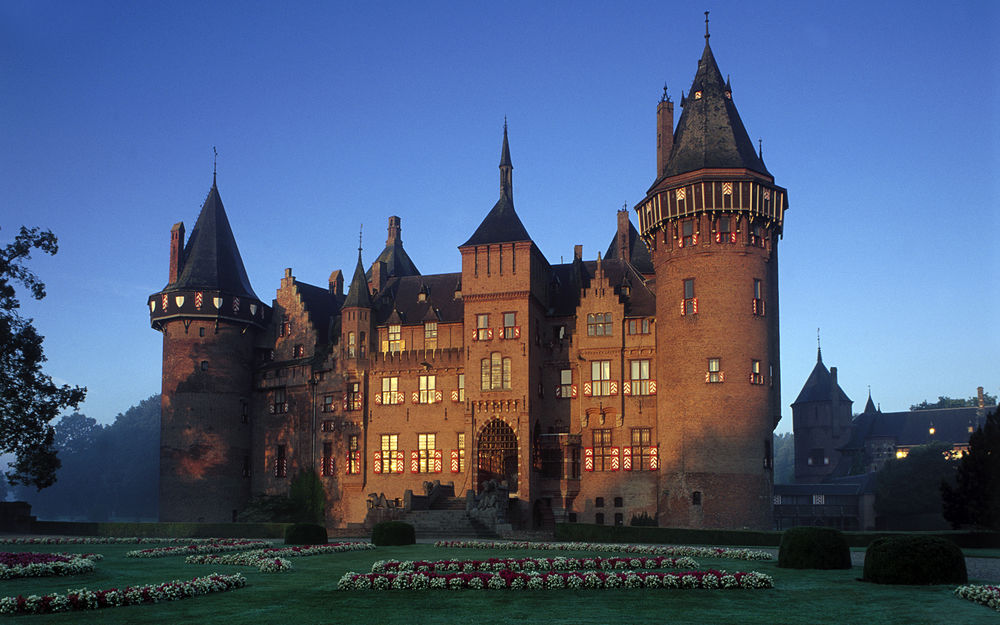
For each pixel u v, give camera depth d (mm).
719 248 60062
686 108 64312
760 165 62375
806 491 85250
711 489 57812
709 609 18469
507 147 70062
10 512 61812
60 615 17766
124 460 161750
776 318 63812
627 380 64688
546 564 26656
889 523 82750
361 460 69062
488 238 66500
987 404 149500
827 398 117562
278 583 23578
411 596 20688
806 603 19297
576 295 69812
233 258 77250
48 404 57312
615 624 16578
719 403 58625
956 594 20328
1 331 53688
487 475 66812
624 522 63000
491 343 65125
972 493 52469
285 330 76625
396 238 89812
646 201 63469
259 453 76188
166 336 74938
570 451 65062
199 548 37250
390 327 70688
